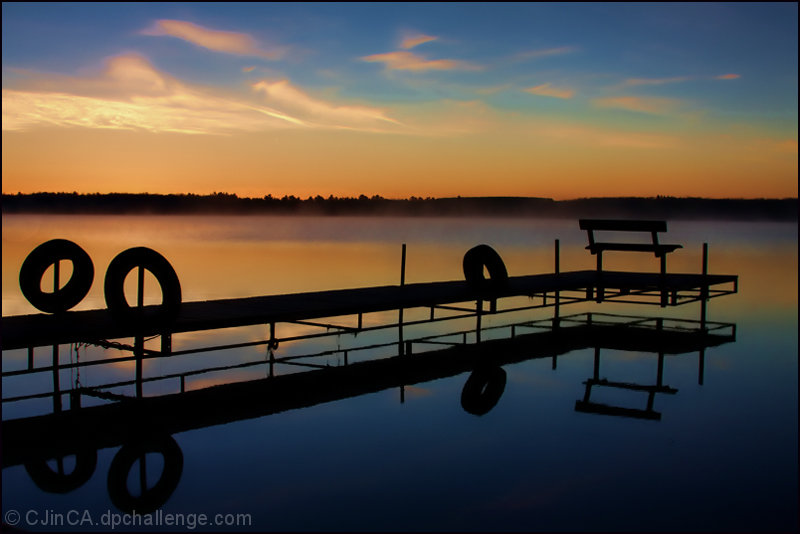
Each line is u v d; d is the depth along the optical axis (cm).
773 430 704
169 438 667
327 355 1080
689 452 636
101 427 703
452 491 541
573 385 895
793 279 2277
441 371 973
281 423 718
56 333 718
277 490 541
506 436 677
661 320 1413
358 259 2934
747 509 513
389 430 695
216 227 7019
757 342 1209
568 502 523
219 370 915
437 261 2847
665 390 869
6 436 675
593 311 1590
